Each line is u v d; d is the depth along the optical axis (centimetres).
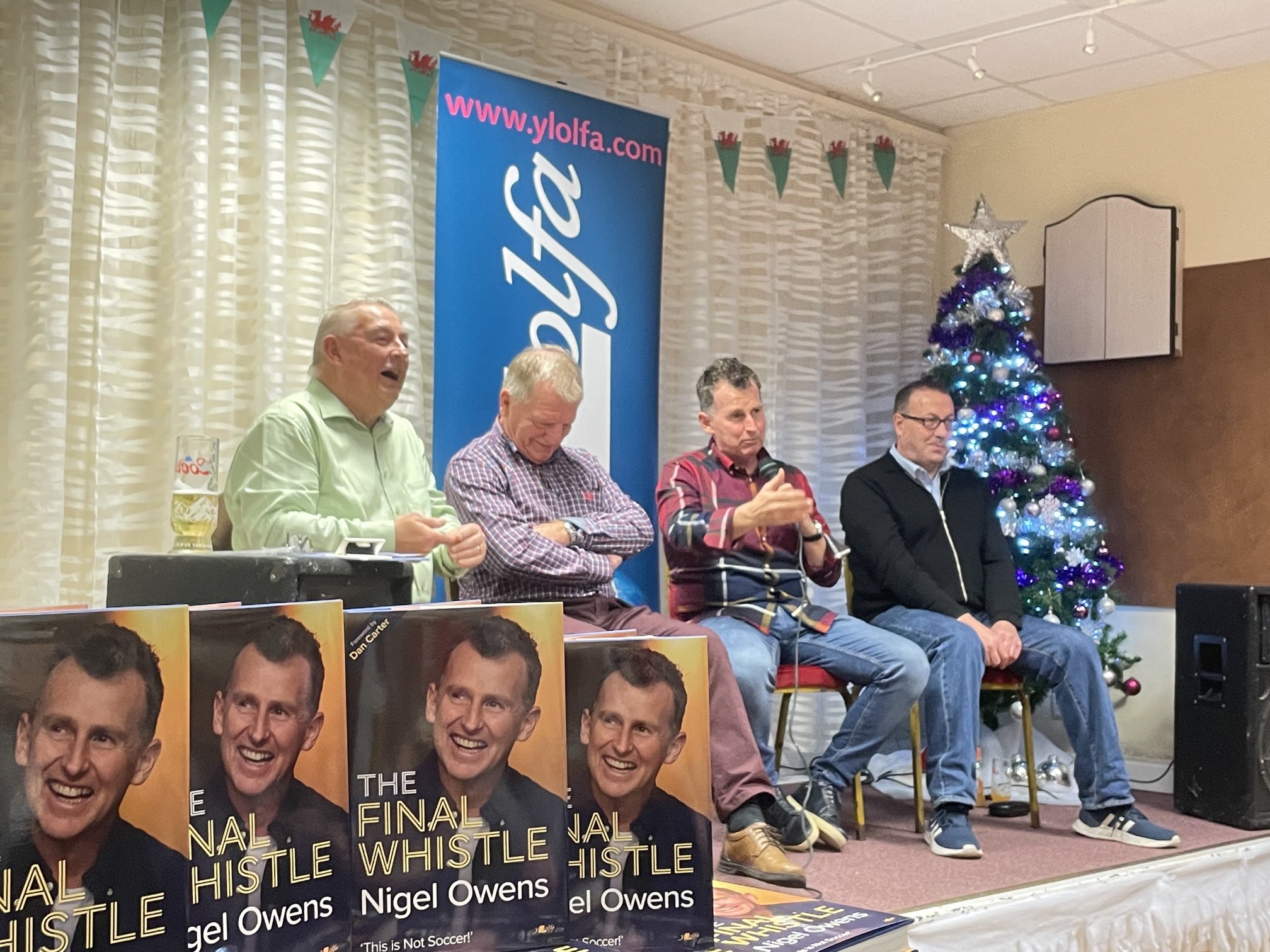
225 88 311
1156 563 440
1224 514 423
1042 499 405
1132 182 451
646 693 105
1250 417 418
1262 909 307
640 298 349
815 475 453
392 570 112
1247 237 421
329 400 255
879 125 481
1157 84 445
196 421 301
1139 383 446
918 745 321
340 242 339
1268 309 414
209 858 84
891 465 355
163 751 82
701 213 420
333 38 329
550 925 98
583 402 337
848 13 389
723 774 246
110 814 80
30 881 77
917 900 240
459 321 314
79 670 79
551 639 100
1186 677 358
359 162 343
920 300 489
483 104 319
